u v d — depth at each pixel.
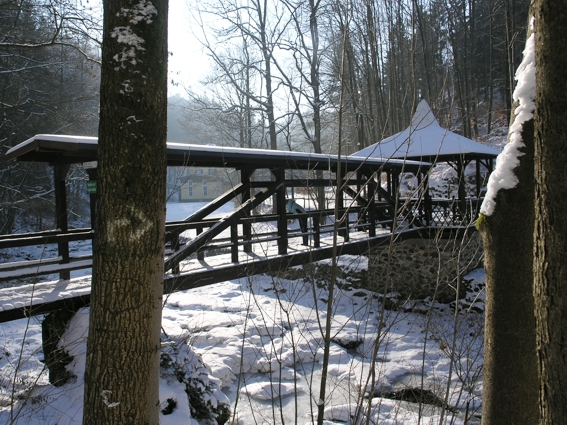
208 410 5.22
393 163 10.30
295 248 8.63
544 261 1.76
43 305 5.12
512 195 2.87
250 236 8.27
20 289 5.71
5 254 17.27
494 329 2.97
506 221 2.89
